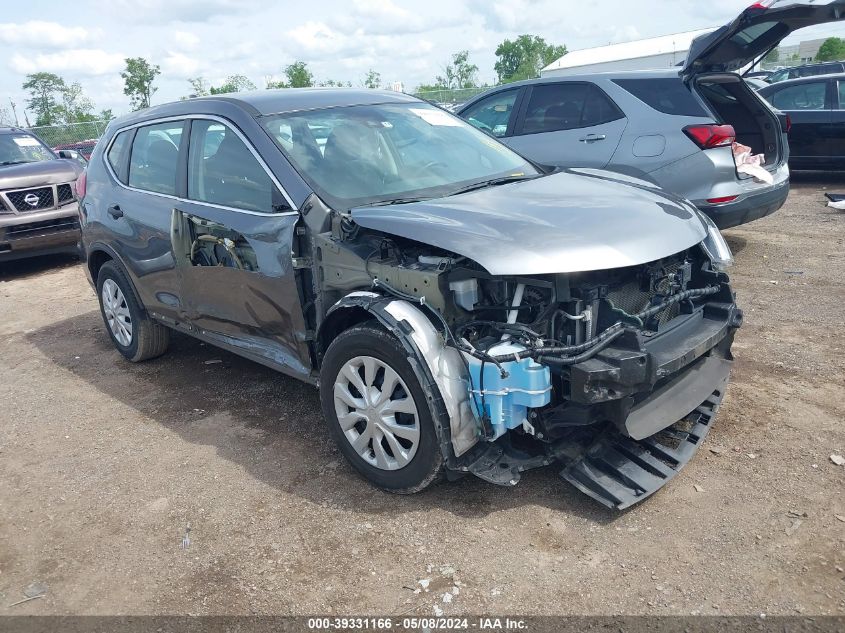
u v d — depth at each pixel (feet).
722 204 20.21
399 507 10.81
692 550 9.41
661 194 12.57
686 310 11.68
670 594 8.68
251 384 16.14
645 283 10.91
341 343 10.99
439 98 97.50
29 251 29.55
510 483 9.95
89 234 17.69
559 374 9.90
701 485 10.80
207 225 13.51
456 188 12.74
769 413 12.85
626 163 21.45
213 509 11.24
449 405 9.79
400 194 12.34
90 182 17.85
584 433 11.01
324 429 13.61
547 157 23.35
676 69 21.50
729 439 12.06
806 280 20.67
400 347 10.09
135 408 15.38
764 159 22.80
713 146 20.11
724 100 23.22
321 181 12.16
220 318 14.02
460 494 11.00
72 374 17.83
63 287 27.63
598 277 10.14
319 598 9.08
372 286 10.82
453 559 9.58
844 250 23.65
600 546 9.61
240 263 12.91
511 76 233.35
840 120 35.70
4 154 32.22
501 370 9.46
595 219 10.53
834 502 10.20
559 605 8.64
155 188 15.43
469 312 10.31
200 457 12.94
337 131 13.38
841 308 18.06
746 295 19.71
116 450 13.51
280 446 13.08
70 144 74.49
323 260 11.50
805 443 11.78
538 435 10.18
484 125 25.76
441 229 10.12
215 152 13.75
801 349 15.64
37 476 12.79
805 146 37.06
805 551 9.25
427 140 14.23
